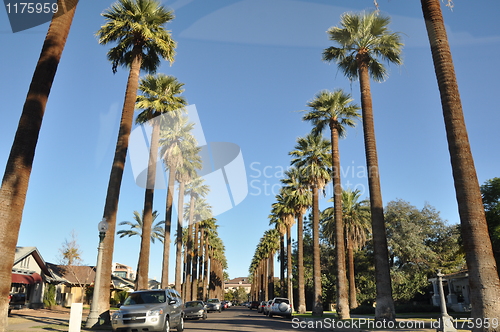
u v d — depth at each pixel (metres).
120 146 18.62
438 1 13.17
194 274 50.19
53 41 12.80
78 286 44.50
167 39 20.36
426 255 45.56
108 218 17.94
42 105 12.33
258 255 100.62
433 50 12.82
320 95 30.33
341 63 23.42
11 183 11.38
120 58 21.23
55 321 19.16
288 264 48.41
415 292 45.69
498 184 24.86
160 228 45.81
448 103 12.09
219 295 113.19
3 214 11.11
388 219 46.94
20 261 31.61
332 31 22.41
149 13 19.78
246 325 21.00
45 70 12.47
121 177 18.58
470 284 10.64
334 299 59.59
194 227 54.34
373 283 52.06
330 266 60.34
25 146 11.78
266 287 84.75
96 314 15.48
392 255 46.88
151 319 12.76
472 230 10.81
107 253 17.66
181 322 15.68
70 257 43.84
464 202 11.13
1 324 10.52
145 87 24.73
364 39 21.88
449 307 37.56
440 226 48.47
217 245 94.31
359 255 53.03
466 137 11.73
